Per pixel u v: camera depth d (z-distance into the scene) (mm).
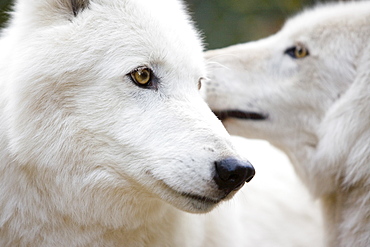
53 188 6125
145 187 6039
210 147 5801
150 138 5957
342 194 8156
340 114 7941
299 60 8398
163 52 6203
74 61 5953
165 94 6191
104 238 6457
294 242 9297
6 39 6812
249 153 9609
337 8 8883
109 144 6020
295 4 15094
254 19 15164
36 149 5973
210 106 8547
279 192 9812
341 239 8078
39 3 6176
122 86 6035
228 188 5785
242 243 8391
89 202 6156
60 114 5953
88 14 6129
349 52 8070
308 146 8469
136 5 6340
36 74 5922
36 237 6285
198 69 6570
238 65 8641
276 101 8445
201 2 14945
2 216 6148
